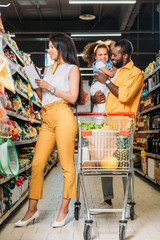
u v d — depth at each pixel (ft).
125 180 10.12
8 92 12.42
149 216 10.17
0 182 8.18
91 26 46.37
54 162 26.45
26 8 42.75
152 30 40.78
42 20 46.50
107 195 11.03
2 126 8.02
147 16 43.34
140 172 19.65
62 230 8.66
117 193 14.33
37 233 8.40
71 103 9.34
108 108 12.67
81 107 18.11
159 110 19.12
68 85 9.43
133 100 12.54
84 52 15.07
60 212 9.07
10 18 45.93
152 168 16.60
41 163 9.30
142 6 39.37
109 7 42.50
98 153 8.42
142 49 48.34
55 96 9.23
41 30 46.24
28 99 15.16
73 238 8.00
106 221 9.57
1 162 6.72
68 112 9.21
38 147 9.45
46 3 41.14
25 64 15.15
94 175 8.48
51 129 9.42
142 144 20.44
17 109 12.35
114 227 8.95
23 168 12.30
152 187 16.21
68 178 9.09
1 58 7.94
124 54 14.34
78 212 9.69
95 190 15.47
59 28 46.52
